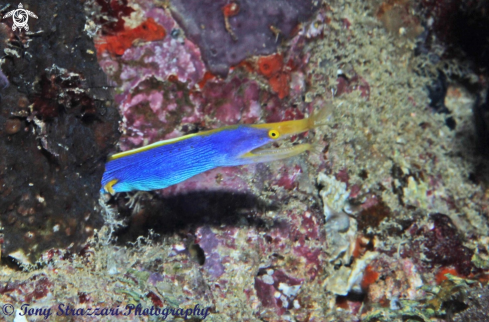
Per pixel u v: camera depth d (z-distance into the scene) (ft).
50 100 1.49
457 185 2.22
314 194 1.88
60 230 1.54
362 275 1.90
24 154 1.47
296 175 1.82
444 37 2.25
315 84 1.90
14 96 1.44
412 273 1.86
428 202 2.05
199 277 1.71
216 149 1.54
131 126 1.69
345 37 1.96
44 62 1.47
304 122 1.54
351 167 1.97
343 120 1.96
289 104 1.82
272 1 1.71
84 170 1.60
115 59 1.66
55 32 1.49
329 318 1.80
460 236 1.93
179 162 1.56
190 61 1.67
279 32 1.73
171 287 1.67
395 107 2.13
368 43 2.03
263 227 1.79
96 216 1.63
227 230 1.75
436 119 2.35
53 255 1.54
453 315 1.64
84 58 1.57
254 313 1.73
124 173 1.61
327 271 1.89
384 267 1.88
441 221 1.91
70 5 1.52
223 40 1.68
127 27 1.63
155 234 1.74
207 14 1.65
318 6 1.82
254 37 1.70
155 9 1.63
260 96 1.76
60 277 1.51
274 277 1.81
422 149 2.21
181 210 1.74
